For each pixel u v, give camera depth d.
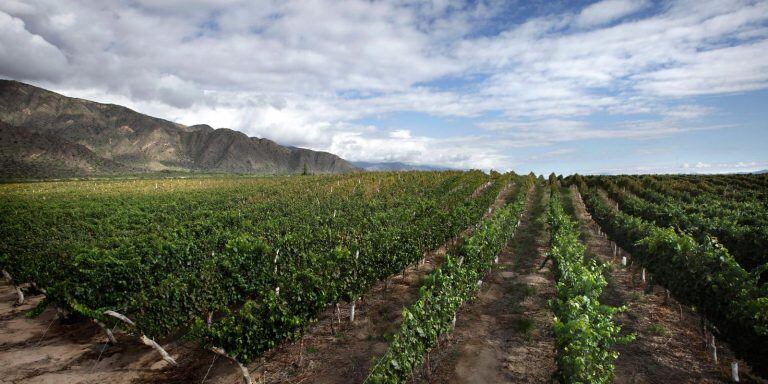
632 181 49.94
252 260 16.00
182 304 12.02
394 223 23.72
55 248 18.27
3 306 15.61
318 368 10.00
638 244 13.84
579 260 13.57
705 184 46.81
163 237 22.41
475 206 29.05
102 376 10.00
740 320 7.97
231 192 51.19
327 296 11.45
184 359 10.84
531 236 25.98
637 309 12.49
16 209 35.94
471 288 13.04
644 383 8.51
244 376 9.19
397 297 14.72
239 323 9.27
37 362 10.71
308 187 53.19
